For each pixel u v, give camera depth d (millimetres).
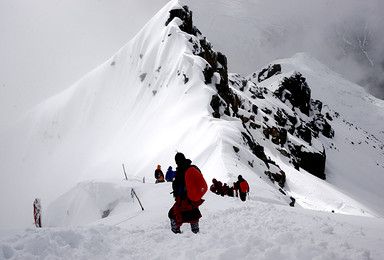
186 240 5332
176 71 73500
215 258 4109
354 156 163375
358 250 4008
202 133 44781
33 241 4867
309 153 97875
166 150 46969
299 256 3869
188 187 5410
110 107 99125
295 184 58625
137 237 6012
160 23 98375
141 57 98688
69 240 5406
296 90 166125
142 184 18297
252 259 3961
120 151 70500
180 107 60812
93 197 20078
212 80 70125
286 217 7027
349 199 64625
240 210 8664
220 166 32281
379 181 130875
